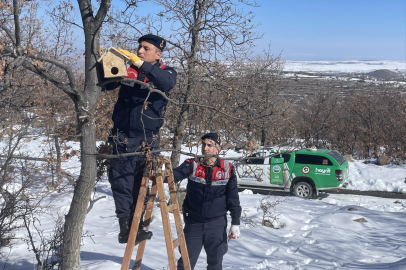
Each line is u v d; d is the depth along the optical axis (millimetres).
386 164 17594
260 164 13398
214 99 6277
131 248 3127
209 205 3943
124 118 3107
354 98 24625
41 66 2756
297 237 7469
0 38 2707
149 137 3180
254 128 5426
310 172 12844
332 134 22922
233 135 5656
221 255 4047
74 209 3240
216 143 3975
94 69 3072
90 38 3066
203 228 3982
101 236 6973
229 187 4062
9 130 5453
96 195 11242
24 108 6191
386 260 6004
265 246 6680
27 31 7383
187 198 4066
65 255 3271
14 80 5832
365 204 12500
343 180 12734
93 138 3180
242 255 6141
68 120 5766
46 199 8570
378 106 23422
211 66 6824
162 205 3248
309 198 12852
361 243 7191
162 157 3256
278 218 8492
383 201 12898
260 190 13984
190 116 6738
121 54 2781
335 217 9055
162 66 3125
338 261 5895
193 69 6781
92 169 3189
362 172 16109
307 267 5422
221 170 3971
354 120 23688
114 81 2920
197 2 7359
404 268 4539
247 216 8898
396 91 25953
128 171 3145
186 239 4031
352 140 23125
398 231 8188
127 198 3182
